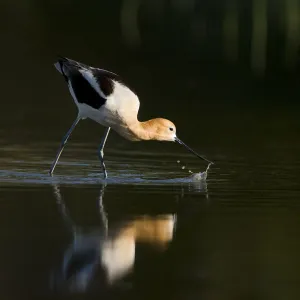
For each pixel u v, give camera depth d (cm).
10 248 956
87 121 1909
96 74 1352
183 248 976
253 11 2711
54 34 2672
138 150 1619
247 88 2280
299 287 860
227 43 2631
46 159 1488
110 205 1163
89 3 2962
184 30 2742
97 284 860
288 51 2545
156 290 845
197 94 2206
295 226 1070
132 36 2684
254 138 1762
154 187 1295
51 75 2330
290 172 1428
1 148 1576
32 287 848
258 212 1141
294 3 2678
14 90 2178
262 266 920
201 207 1167
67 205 1157
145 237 1013
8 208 1134
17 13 2831
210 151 1616
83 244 977
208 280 877
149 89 2214
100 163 1471
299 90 2283
